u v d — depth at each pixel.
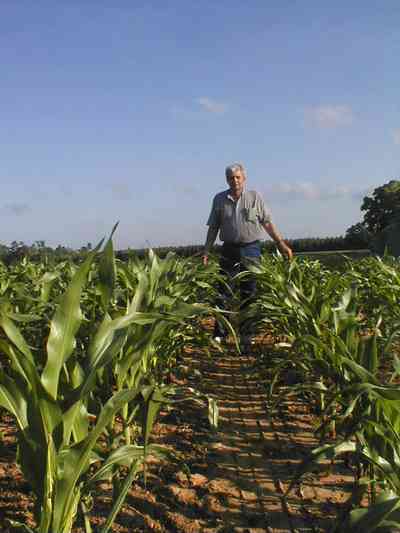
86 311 4.01
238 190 7.03
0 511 2.71
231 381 5.45
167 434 3.94
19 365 1.92
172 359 5.74
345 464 3.38
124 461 2.26
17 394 1.91
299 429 4.05
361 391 1.94
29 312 4.04
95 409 2.76
